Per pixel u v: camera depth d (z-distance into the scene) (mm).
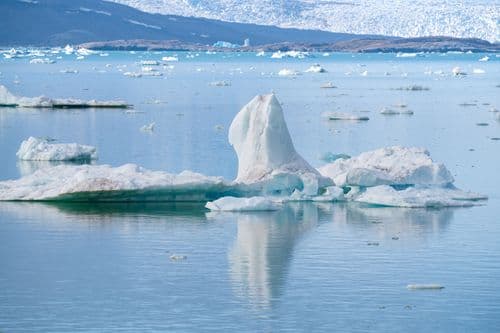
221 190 94125
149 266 70875
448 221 85750
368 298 63562
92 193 91688
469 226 83625
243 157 99000
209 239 78812
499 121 185375
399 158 101438
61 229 81750
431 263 71688
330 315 60500
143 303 62656
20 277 68250
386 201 92438
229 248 76062
